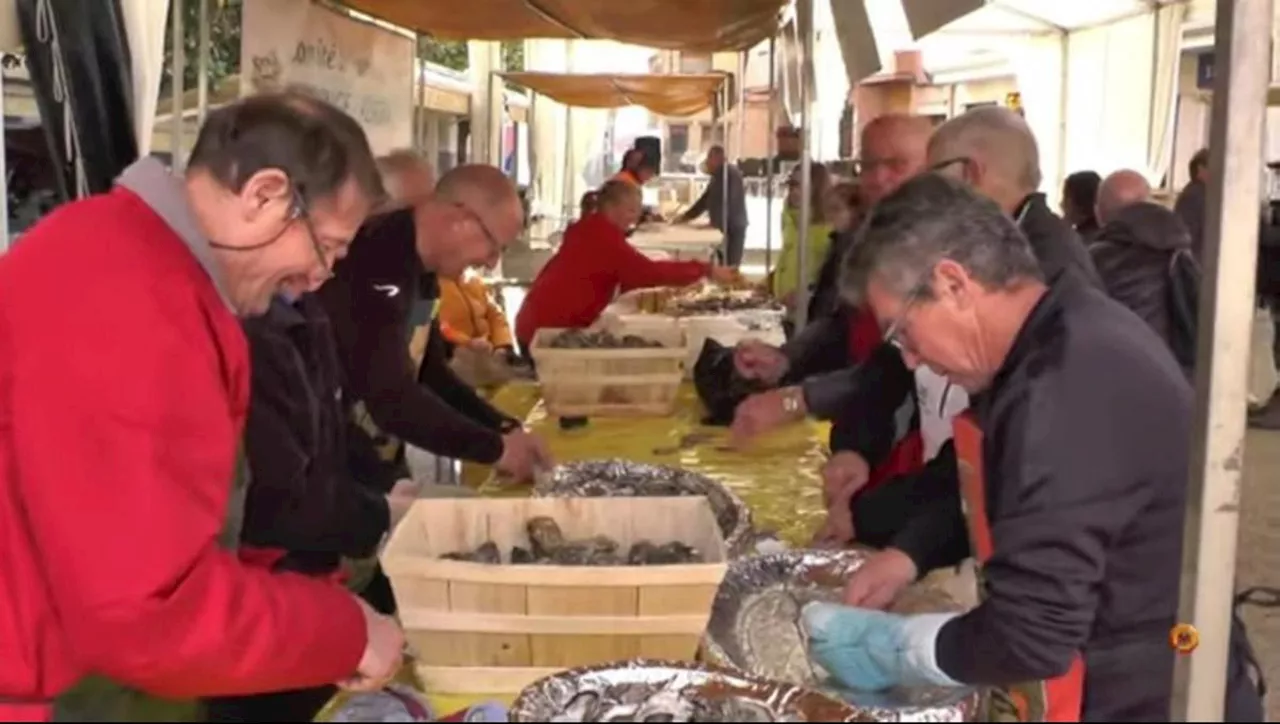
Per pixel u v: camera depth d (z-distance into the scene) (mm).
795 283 5109
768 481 2645
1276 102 6090
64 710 913
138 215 1305
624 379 3201
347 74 4453
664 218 12258
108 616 1183
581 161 16344
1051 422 1283
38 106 2551
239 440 1414
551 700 1257
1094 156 9859
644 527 1783
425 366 2887
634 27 5031
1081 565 1267
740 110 9648
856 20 3221
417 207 2670
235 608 1235
